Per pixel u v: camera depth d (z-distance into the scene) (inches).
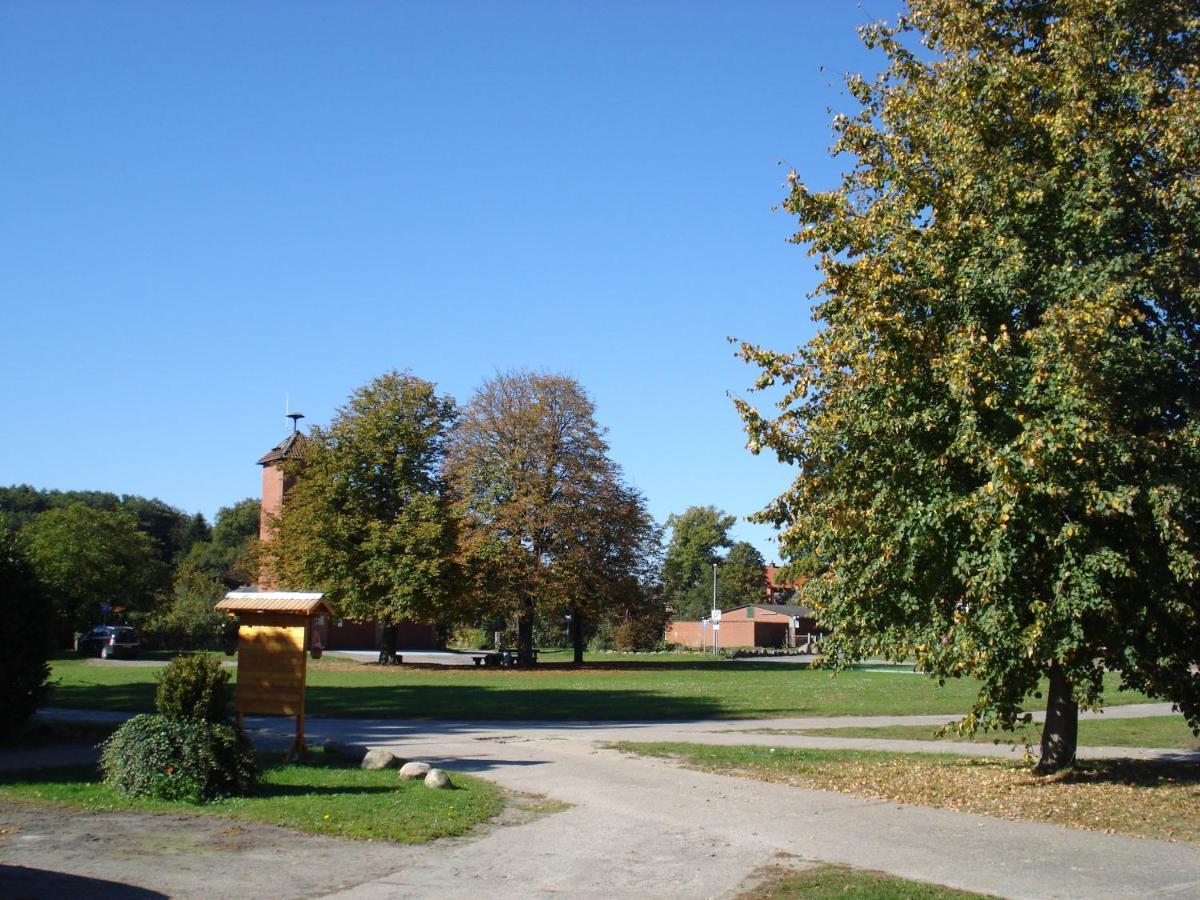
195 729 495.2
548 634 3619.6
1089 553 474.9
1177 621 509.0
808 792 546.3
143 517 5098.4
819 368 583.2
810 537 583.5
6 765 598.2
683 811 490.6
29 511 4596.5
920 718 1003.9
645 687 1460.4
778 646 4035.4
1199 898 339.0
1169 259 513.3
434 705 1108.5
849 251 603.8
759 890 347.9
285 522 2153.1
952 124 573.0
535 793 537.6
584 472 2196.1
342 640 3233.3
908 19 668.7
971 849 411.5
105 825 424.5
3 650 701.9
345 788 527.8
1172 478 489.7
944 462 515.8
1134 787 546.3
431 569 1948.8
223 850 386.6
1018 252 523.2
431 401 2164.1
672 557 4753.9
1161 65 577.9
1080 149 534.6
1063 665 516.4
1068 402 463.8
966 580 505.0
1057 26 576.7
